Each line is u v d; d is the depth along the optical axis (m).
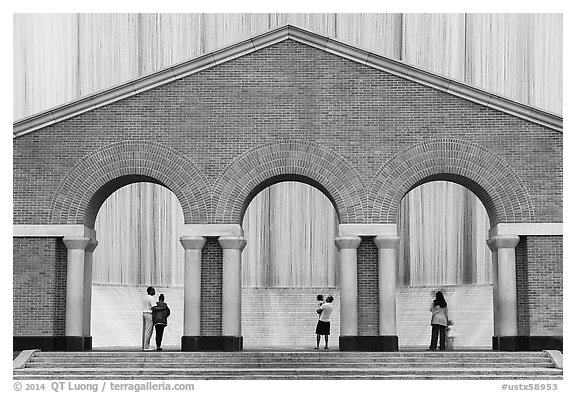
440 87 30.27
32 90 41.53
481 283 40.22
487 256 40.19
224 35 42.03
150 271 40.84
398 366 27.25
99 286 39.69
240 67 30.55
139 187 41.03
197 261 30.09
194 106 30.52
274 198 41.75
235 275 29.97
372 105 30.33
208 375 26.56
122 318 39.59
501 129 30.23
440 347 31.36
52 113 30.53
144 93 30.62
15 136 30.53
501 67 41.62
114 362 27.89
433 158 30.17
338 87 30.39
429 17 41.91
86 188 30.42
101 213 40.28
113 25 42.03
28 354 28.39
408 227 41.12
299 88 30.42
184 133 30.47
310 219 41.66
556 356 27.91
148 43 42.03
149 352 28.58
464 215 40.75
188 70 30.56
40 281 30.14
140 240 40.84
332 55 30.48
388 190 30.08
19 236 30.27
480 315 39.41
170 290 40.88
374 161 30.17
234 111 30.45
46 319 30.02
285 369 26.75
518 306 30.16
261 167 30.25
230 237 30.00
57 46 41.78
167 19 42.03
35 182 30.45
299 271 41.47
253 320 40.78
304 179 30.92
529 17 41.59
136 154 30.47
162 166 30.41
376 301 30.00
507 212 30.09
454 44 41.78
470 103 30.33
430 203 41.06
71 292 30.16
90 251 31.41
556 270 29.89
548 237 29.97
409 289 40.88
